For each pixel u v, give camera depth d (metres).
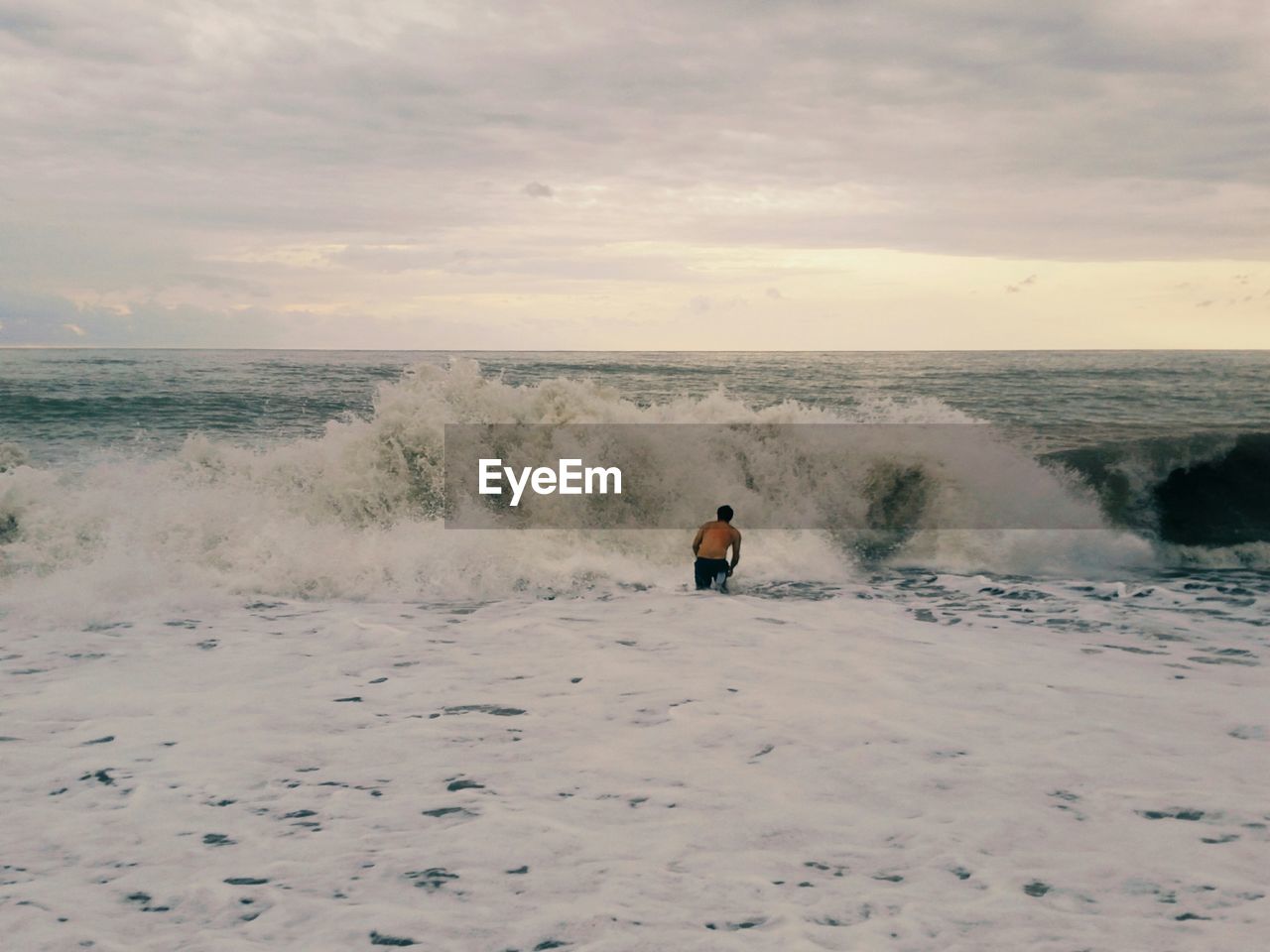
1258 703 6.52
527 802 4.75
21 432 22.27
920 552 12.95
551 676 7.18
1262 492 14.20
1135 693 6.76
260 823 4.50
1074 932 3.46
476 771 5.20
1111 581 11.70
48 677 7.11
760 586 11.24
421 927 3.50
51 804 4.71
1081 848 4.22
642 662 7.60
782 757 5.41
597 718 6.14
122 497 11.72
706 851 4.19
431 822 4.50
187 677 7.13
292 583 10.34
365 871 3.99
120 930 3.47
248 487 12.59
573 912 3.61
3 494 11.17
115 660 7.62
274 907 3.66
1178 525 13.66
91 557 10.63
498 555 11.48
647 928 3.49
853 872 3.99
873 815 4.59
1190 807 4.69
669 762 5.34
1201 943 3.38
